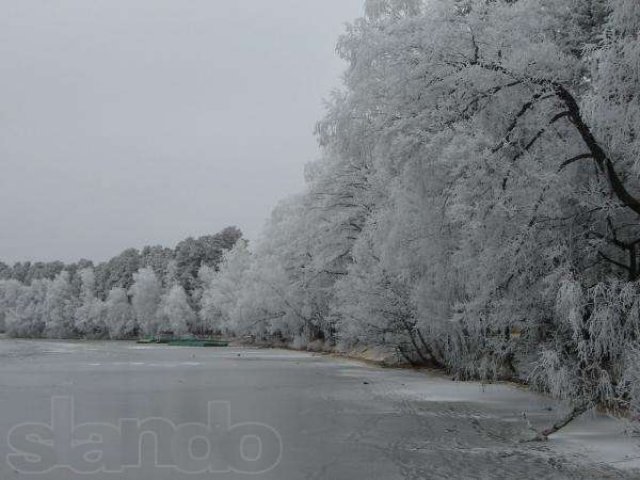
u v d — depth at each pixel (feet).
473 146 53.06
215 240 424.87
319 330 214.90
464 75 54.19
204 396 79.61
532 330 64.80
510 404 68.39
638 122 45.96
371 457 43.83
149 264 444.55
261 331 248.73
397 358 130.93
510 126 55.57
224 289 316.19
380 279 107.34
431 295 84.84
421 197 64.69
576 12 61.52
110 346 293.23
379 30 62.39
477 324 68.08
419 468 40.42
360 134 69.00
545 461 41.73
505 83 54.19
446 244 70.44
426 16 57.16
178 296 366.63
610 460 41.63
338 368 128.57
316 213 153.28
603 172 52.26
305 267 179.22
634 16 46.47
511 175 54.13
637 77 45.52
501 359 83.35
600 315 50.47
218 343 289.94
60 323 464.24
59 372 122.62
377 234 93.61
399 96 58.34
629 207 53.88
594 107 46.29
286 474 39.58
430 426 55.88
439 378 100.53
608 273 58.34
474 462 41.83
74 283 485.15
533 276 59.57
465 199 56.59
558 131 56.65
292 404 71.20
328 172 144.87
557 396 55.93
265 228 255.70
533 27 55.52
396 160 62.08
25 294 505.25
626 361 48.98
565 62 54.70
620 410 52.75
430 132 58.23
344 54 68.23
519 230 55.98
